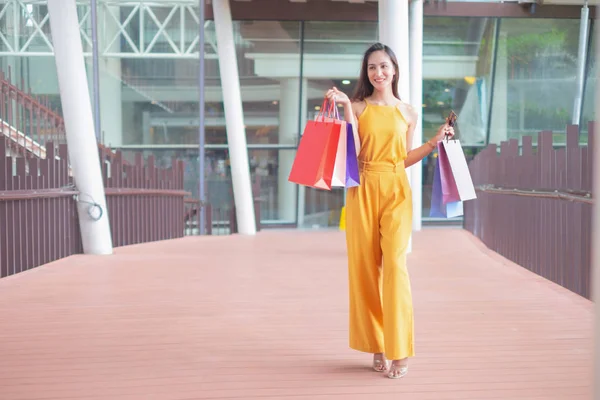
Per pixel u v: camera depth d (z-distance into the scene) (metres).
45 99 10.53
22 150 9.84
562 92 17.00
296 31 16.58
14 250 7.10
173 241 12.21
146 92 16.73
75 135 8.85
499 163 9.57
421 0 13.77
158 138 16.91
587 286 5.61
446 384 3.14
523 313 4.89
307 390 3.06
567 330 4.31
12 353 3.77
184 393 3.03
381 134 3.18
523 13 16.22
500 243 9.43
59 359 3.64
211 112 16.88
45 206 8.04
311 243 11.66
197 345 3.95
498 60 16.97
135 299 5.59
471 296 5.66
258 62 16.80
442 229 15.48
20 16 15.78
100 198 9.11
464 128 17.41
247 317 4.79
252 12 16.09
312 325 4.50
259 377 3.28
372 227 3.23
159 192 12.16
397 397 2.96
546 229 6.86
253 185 16.03
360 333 3.33
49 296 5.74
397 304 3.14
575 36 16.59
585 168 5.64
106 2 16.27
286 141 17.17
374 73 3.24
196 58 16.62
